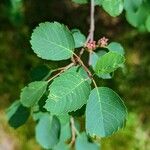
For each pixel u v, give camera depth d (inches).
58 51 12.1
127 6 14.8
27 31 25.2
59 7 25.6
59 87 11.0
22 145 24.4
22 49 25.5
